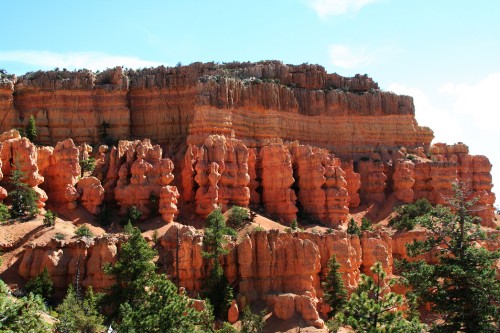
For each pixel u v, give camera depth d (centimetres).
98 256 7362
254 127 11025
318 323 6956
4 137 9281
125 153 9625
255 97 11125
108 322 6400
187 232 7719
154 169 9269
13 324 3794
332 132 12050
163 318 5272
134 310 5666
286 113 11519
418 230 9956
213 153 9612
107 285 7219
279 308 7062
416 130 12800
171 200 8900
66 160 9106
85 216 8756
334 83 12731
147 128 11544
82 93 11362
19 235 7775
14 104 11156
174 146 10888
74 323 5544
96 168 9906
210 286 7200
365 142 12262
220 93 10600
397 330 4909
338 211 10194
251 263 7506
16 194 8431
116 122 11338
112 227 8556
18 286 7138
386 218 10950
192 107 11281
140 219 8850
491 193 12369
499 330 4797
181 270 7469
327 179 10400
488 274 4878
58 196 9000
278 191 9962
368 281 5316
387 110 12644
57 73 11475
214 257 7431
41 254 7419
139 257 6631
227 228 7994
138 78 11756
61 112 11206
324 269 8081
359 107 12412
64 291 7281
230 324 6588
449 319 5038
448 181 11638
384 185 11631
